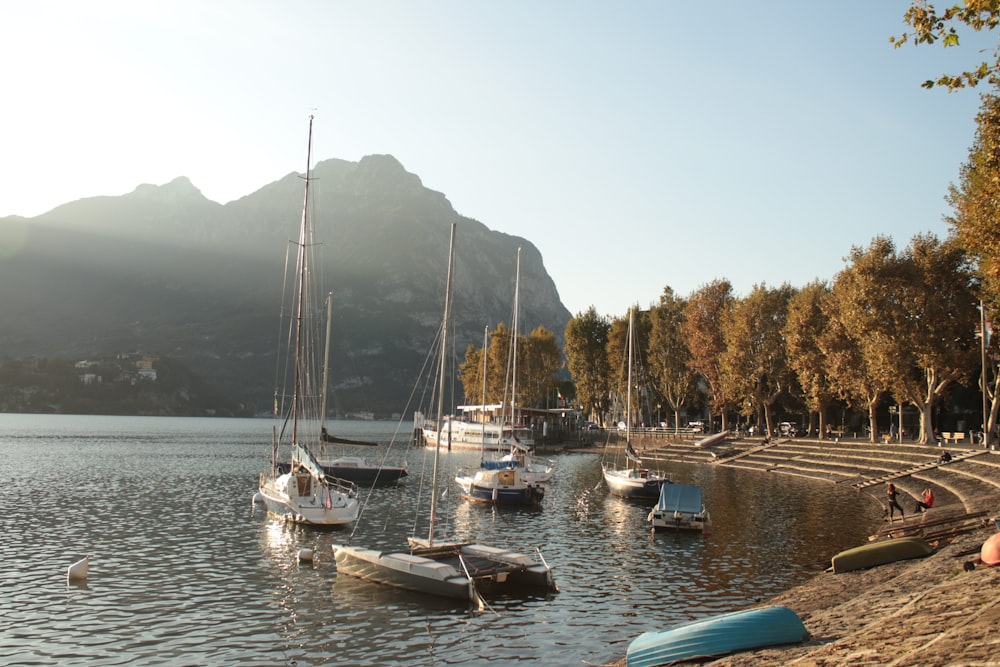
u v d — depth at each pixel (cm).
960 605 1502
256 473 7950
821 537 3925
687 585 2941
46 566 3253
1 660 2106
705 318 10475
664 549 3684
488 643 2261
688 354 11250
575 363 14200
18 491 6000
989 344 5584
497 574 2873
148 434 17425
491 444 11762
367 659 2130
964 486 4709
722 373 9906
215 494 5966
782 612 1691
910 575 2277
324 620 2488
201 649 2208
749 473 7838
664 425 12862
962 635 1207
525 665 2078
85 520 4538
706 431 11669
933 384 6644
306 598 2752
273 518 4672
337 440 8131
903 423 8975
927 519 3856
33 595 2770
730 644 1642
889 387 6862
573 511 5184
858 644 1362
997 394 5822
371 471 6850
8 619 2475
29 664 2081
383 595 2797
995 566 1920
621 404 13738
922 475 5550
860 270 6688
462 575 2775
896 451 6694
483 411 10169
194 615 2538
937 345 6303
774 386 9638
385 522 4588
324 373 8469
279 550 3653
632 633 2353
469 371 16412
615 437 12319
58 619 2481
